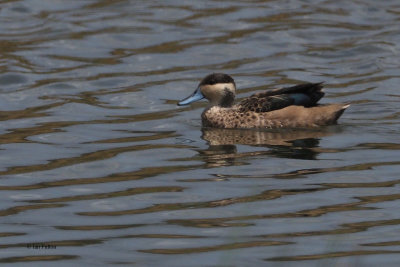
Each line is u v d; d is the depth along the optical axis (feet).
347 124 57.47
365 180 46.06
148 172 48.42
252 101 58.65
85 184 46.70
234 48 74.79
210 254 37.01
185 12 82.99
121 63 71.72
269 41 76.23
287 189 44.93
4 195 45.03
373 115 59.31
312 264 35.65
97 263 36.32
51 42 76.07
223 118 58.23
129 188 45.85
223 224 40.52
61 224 40.96
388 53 73.26
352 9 83.46
